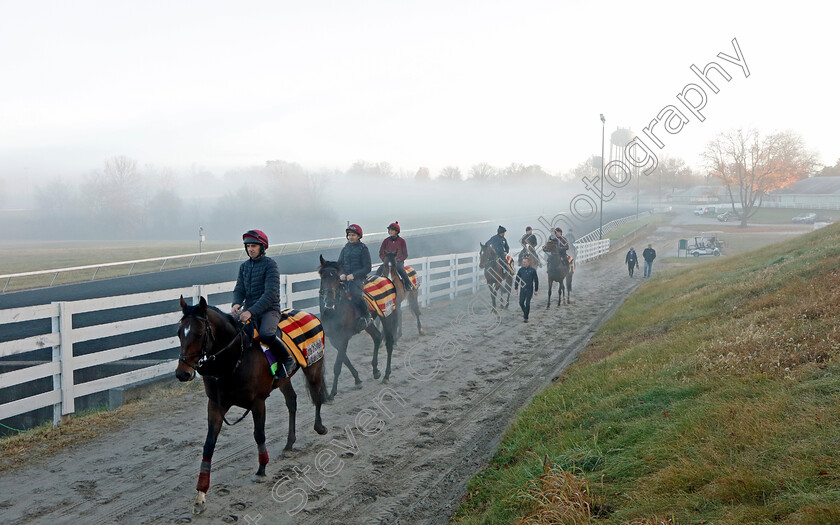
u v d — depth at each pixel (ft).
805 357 21.75
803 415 16.62
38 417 33.68
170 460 22.43
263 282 21.08
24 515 18.03
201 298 17.85
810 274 37.63
